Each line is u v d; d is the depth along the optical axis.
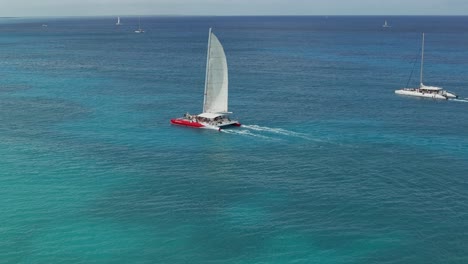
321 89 156.12
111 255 54.03
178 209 65.25
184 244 56.47
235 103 131.75
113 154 87.81
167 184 73.75
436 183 74.12
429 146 93.25
